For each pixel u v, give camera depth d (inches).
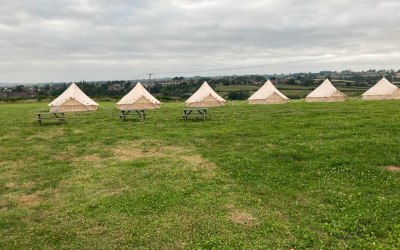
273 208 426.0
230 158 649.6
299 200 447.2
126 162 663.8
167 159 675.4
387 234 352.5
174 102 2559.1
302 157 634.2
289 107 1513.3
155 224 390.0
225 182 524.7
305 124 987.9
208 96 1788.9
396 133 804.0
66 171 626.2
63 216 426.3
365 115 1121.4
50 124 1219.2
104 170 615.5
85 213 430.0
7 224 409.4
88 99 1777.8
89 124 1195.9
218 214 410.3
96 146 826.8
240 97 2984.7
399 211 400.8
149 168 613.3
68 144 856.3
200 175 561.3
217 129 978.7
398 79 3777.1
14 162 701.9
